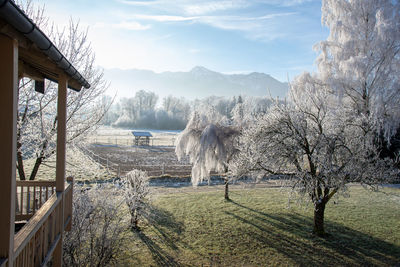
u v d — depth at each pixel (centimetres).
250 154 1236
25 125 999
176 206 1548
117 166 2511
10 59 241
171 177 2147
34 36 256
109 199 941
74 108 1095
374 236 1159
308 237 1152
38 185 604
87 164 1477
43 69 505
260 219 1362
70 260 723
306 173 1053
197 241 1130
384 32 1884
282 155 1063
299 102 1200
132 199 1197
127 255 1001
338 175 998
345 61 1952
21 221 589
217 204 1594
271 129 1115
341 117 1148
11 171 241
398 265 930
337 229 1234
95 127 1205
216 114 1898
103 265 785
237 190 1938
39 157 1038
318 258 985
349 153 1052
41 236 363
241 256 1011
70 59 1127
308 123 1145
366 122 1132
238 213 1448
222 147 1602
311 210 1498
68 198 585
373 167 1032
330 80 1962
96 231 847
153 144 4572
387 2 1969
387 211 1487
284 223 1308
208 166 1627
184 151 1761
